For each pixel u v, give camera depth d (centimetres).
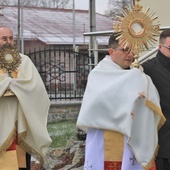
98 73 387
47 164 685
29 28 3691
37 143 496
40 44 3478
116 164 384
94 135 389
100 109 378
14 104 486
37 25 3759
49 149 716
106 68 390
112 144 382
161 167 412
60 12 4053
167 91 410
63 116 1277
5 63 488
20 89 483
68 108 1289
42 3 4100
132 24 384
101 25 3959
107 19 4047
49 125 1185
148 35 387
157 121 386
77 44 3491
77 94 1556
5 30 493
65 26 3816
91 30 1664
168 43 411
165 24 956
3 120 482
